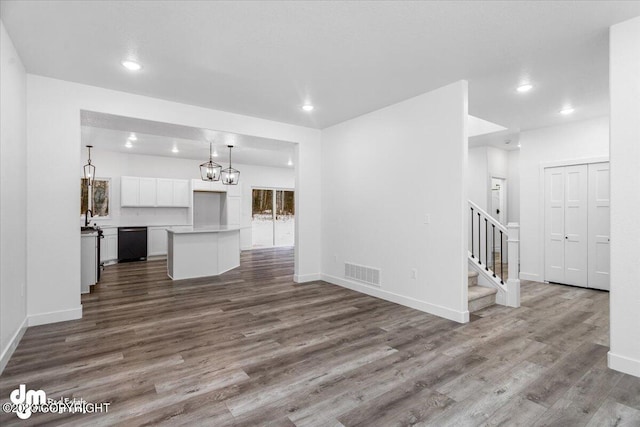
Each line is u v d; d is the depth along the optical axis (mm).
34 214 3400
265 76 3482
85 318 3705
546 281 5660
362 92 3943
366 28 2566
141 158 8570
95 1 2234
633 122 2377
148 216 8672
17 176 2980
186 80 3586
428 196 3924
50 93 3498
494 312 3955
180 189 8891
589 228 5168
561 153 5469
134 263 7641
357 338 3141
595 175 5105
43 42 2777
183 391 2207
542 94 3982
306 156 5594
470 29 2574
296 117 5004
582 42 2762
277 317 3766
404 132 4238
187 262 5977
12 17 2408
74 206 3637
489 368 2535
